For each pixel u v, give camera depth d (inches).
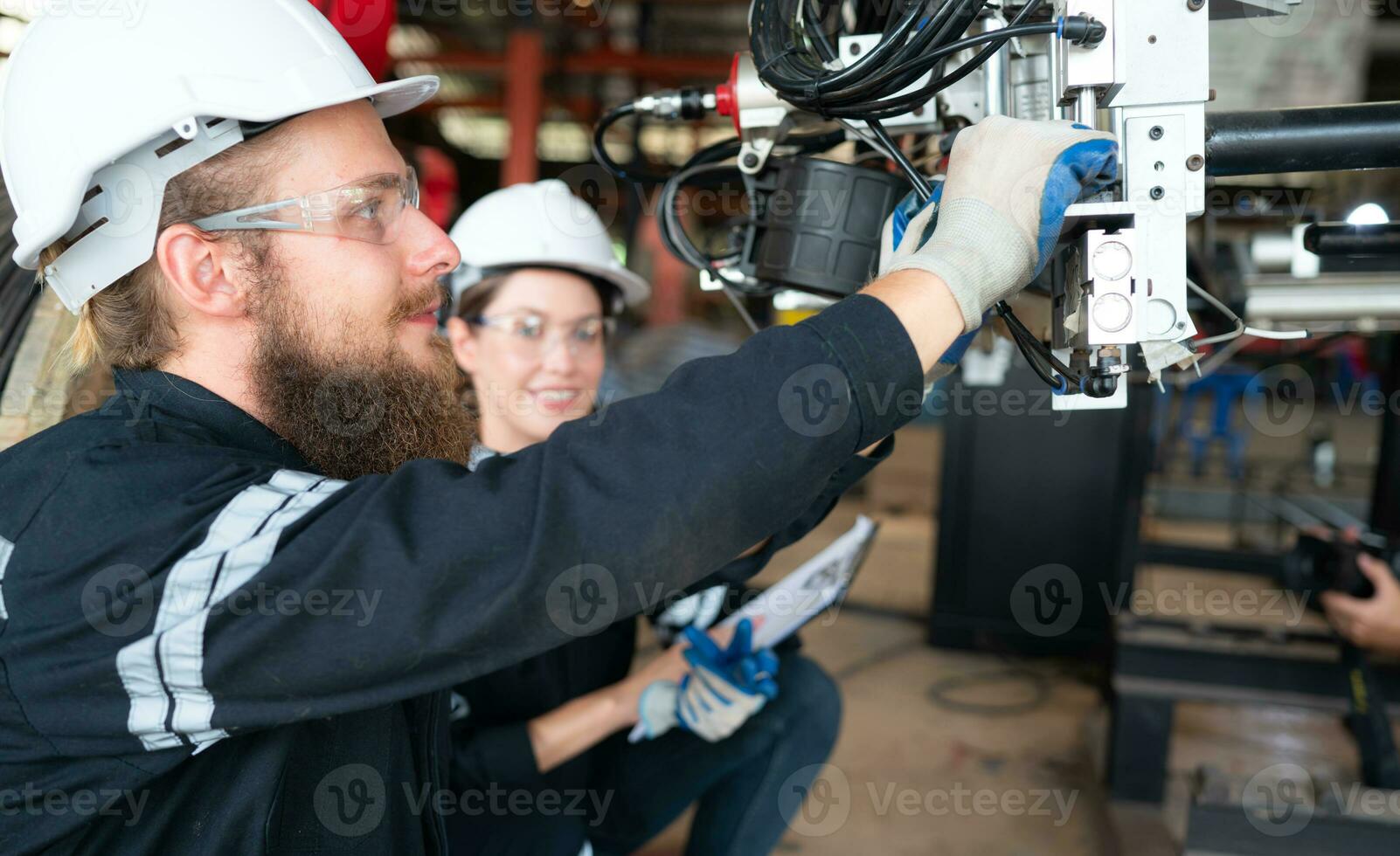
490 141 522.6
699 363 22.0
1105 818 77.0
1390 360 74.5
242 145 25.7
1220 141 27.8
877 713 101.5
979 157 23.5
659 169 41.0
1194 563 114.4
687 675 48.4
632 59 333.4
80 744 22.0
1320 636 78.8
